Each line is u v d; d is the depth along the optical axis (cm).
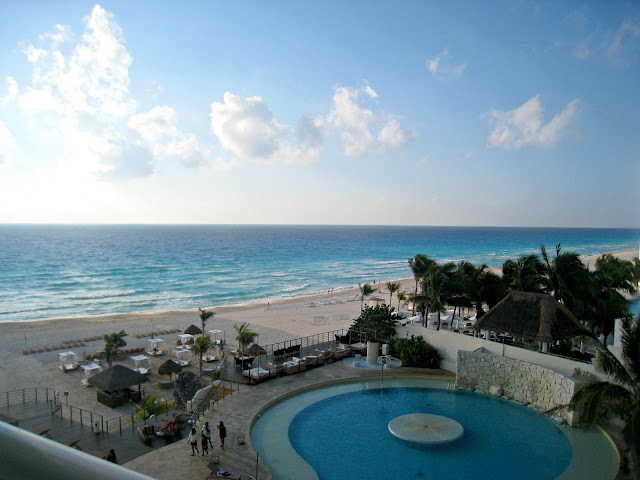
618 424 2230
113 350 3650
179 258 14950
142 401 2731
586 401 1770
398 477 1797
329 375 2958
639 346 1758
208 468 1767
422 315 4806
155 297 7912
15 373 3431
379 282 9881
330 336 4625
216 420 2247
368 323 3716
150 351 4022
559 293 3400
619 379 1789
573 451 2012
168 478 1694
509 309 2875
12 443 167
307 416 2383
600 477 1802
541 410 2461
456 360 3052
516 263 3900
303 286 9356
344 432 2195
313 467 1869
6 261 13388
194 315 5959
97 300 7594
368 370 3073
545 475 1812
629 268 4438
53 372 3450
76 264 12788
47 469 153
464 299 4012
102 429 2169
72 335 4734
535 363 2623
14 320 6066
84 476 149
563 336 2652
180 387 2683
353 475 1809
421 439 2075
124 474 152
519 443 2088
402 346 3278
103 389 2736
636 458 1593
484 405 2547
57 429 2211
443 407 2516
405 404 2553
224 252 17650
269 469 1786
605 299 3341
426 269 4900
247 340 3441
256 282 9869
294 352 3447
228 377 2867
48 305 7156
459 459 1945
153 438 2080
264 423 2273
